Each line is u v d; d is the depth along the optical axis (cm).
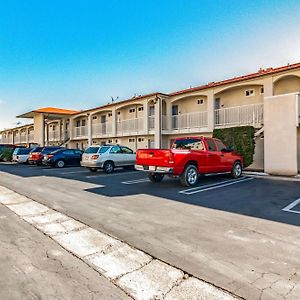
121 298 294
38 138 3384
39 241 469
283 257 387
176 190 942
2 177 1417
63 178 1346
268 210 653
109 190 966
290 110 1280
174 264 371
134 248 430
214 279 328
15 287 317
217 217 596
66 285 322
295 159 1263
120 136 2486
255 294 294
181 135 2048
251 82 1564
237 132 1515
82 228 536
